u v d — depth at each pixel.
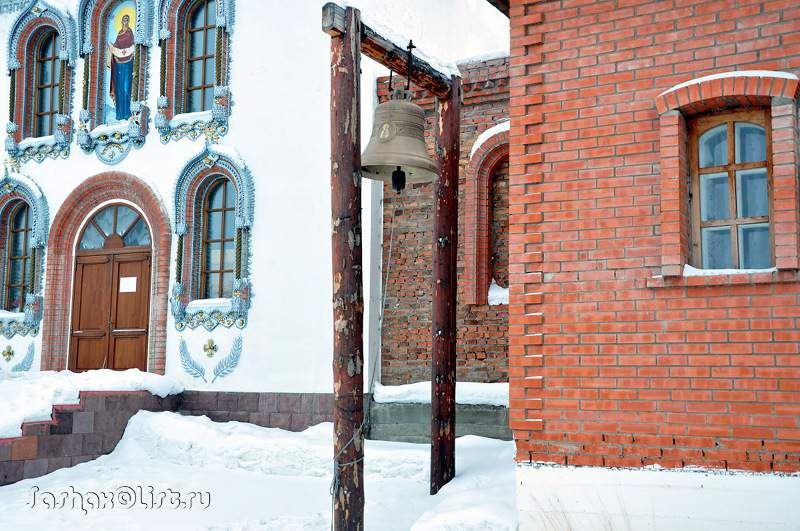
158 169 14.86
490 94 12.42
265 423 13.23
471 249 12.27
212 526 8.91
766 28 6.55
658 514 6.58
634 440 6.71
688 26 6.80
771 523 6.24
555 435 6.97
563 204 7.12
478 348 12.15
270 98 13.98
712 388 6.49
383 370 12.80
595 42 7.13
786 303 6.32
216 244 14.60
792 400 6.24
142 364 14.85
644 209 6.84
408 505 9.29
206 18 15.15
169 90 14.95
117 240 15.41
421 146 8.00
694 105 6.72
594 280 6.96
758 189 6.74
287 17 14.02
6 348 15.83
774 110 6.43
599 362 6.88
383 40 8.55
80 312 15.55
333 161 7.68
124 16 15.80
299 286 13.34
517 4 7.43
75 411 12.05
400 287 12.85
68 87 16.02
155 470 11.66
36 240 15.76
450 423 9.55
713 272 6.54
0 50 16.67
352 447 7.45
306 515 9.30
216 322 13.95
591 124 7.08
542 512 6.95
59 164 15.85
